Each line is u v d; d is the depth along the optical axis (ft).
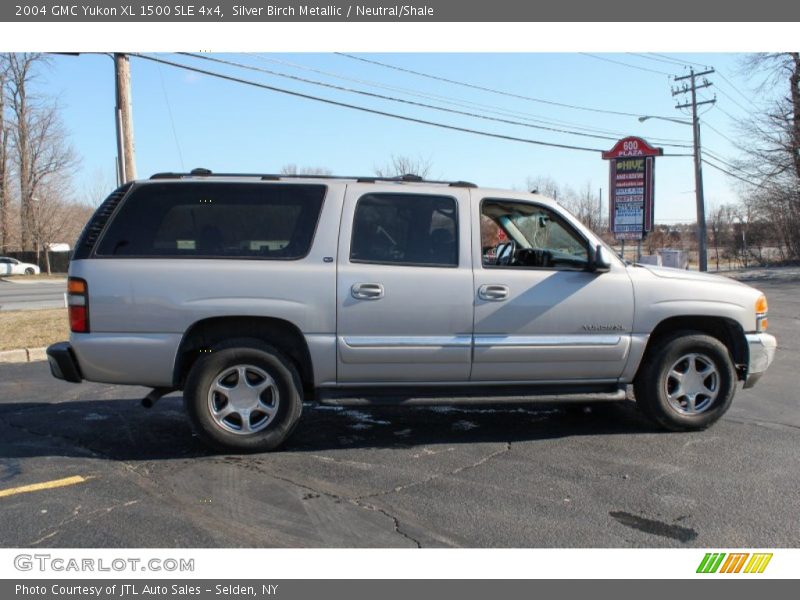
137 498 13.03
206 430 15.35
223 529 11.68
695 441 16.81
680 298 16.94
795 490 13.51
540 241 17.74
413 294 15.75
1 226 182.19
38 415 19.52
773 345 17.72
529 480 14.08
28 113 179.42
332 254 15.66
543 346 16.28
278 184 15.93
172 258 15.25
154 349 15.05
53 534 11.46
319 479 14.12
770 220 119.96
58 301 71.61
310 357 15.64
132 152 41.70
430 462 15.26
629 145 75.66
